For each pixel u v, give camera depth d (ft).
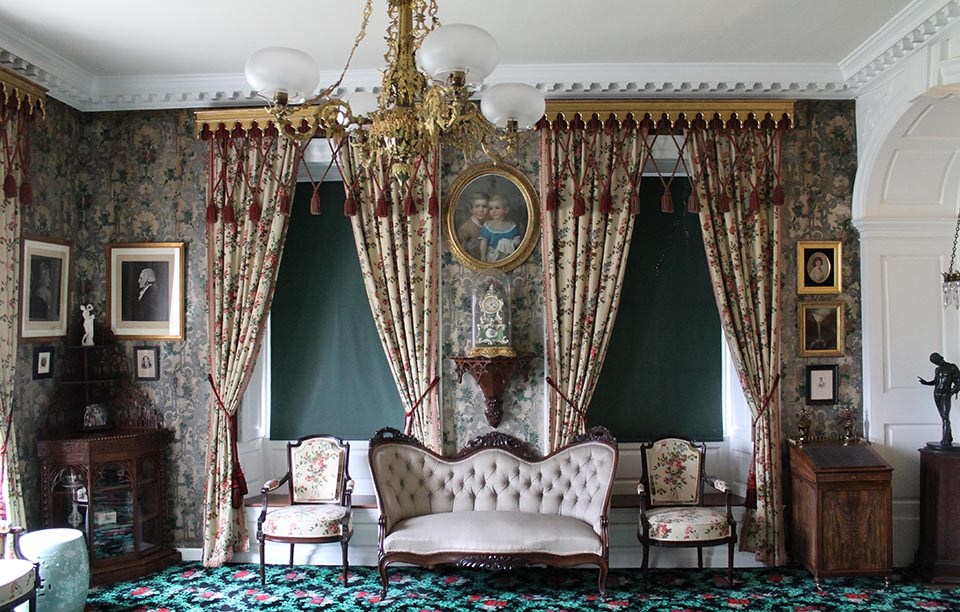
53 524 16.99
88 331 18.52
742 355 18.03
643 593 16.11
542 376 18.44
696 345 20.33
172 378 18.86
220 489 18.20
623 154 18.24
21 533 13.92
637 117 18.04
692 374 20.31
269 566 18.13
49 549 14.26
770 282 18.16
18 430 16.63
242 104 19.06
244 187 18.60
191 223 18.94
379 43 16.33
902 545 18.16
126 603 15.55
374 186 18.31
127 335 18.92
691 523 16.20
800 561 17.52
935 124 16.69
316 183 20.76
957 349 18.43
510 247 18.61
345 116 10.79
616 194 18.21
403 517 16.90
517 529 15.78
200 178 18.94
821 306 18.58
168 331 18.81
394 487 16.99
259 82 9.43
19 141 15.98
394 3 10.31
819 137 18.76
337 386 20.74
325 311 20.79
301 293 20.85
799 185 18.69
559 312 18.12
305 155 18.58
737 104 18.08
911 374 18.39
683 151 18.31
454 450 18.49
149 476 18.28
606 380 20.30
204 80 18.31
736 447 19.79
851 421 18.31
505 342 18.16
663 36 16.15
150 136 19.08
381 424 20.63
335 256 20.79
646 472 17.90
